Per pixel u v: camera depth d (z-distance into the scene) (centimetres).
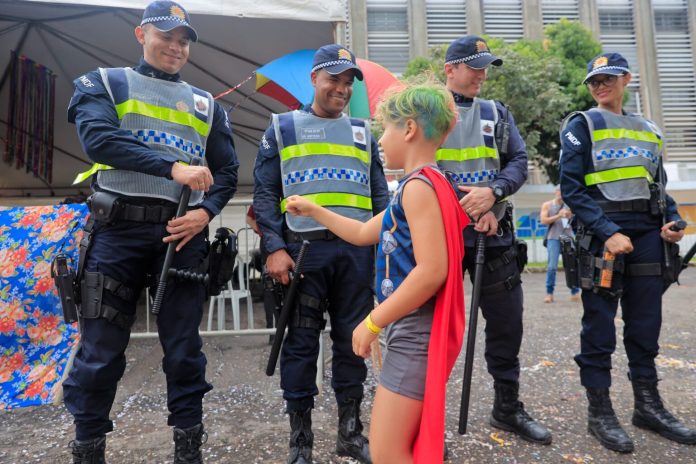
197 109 210
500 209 243
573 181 248
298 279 203
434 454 131
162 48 201
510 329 246
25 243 317
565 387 319
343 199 225
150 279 204
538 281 977
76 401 184
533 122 1270
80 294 188
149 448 237
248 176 855
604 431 236
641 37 1867
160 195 194
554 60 1254
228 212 484
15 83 672
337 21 388
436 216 139
